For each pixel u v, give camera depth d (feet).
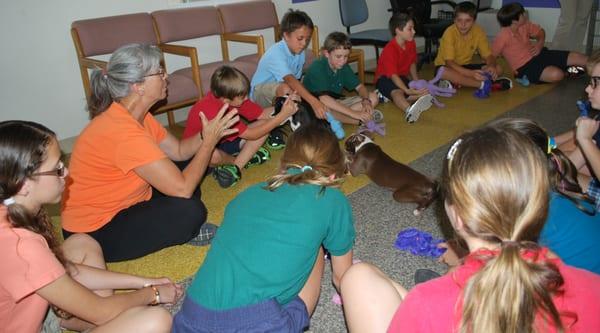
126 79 5.68
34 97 10.84
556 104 12.55
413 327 2.49
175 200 6.14
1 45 10.14
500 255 2.20
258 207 3.83
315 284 4.50
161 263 6.32
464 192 2.35
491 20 20.72
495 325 2.15
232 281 3.58
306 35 10.69
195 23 12.54
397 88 12.67
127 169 5.65
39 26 10.57
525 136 2.43
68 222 5.98
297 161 4.04
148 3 12.30
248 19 13.61
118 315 4.01
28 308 3.67
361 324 3.61
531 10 20.53
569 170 3.71
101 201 5.87
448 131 10.84
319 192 3.89
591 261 3.56
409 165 8.98
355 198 7.80
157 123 7.25
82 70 10.63
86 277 4.98
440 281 2.52
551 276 2.19
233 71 8.10
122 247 6.08
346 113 10.68
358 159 8.05
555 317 2.21
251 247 3.64
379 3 18.84
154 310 3.94
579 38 17.53
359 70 14.20
